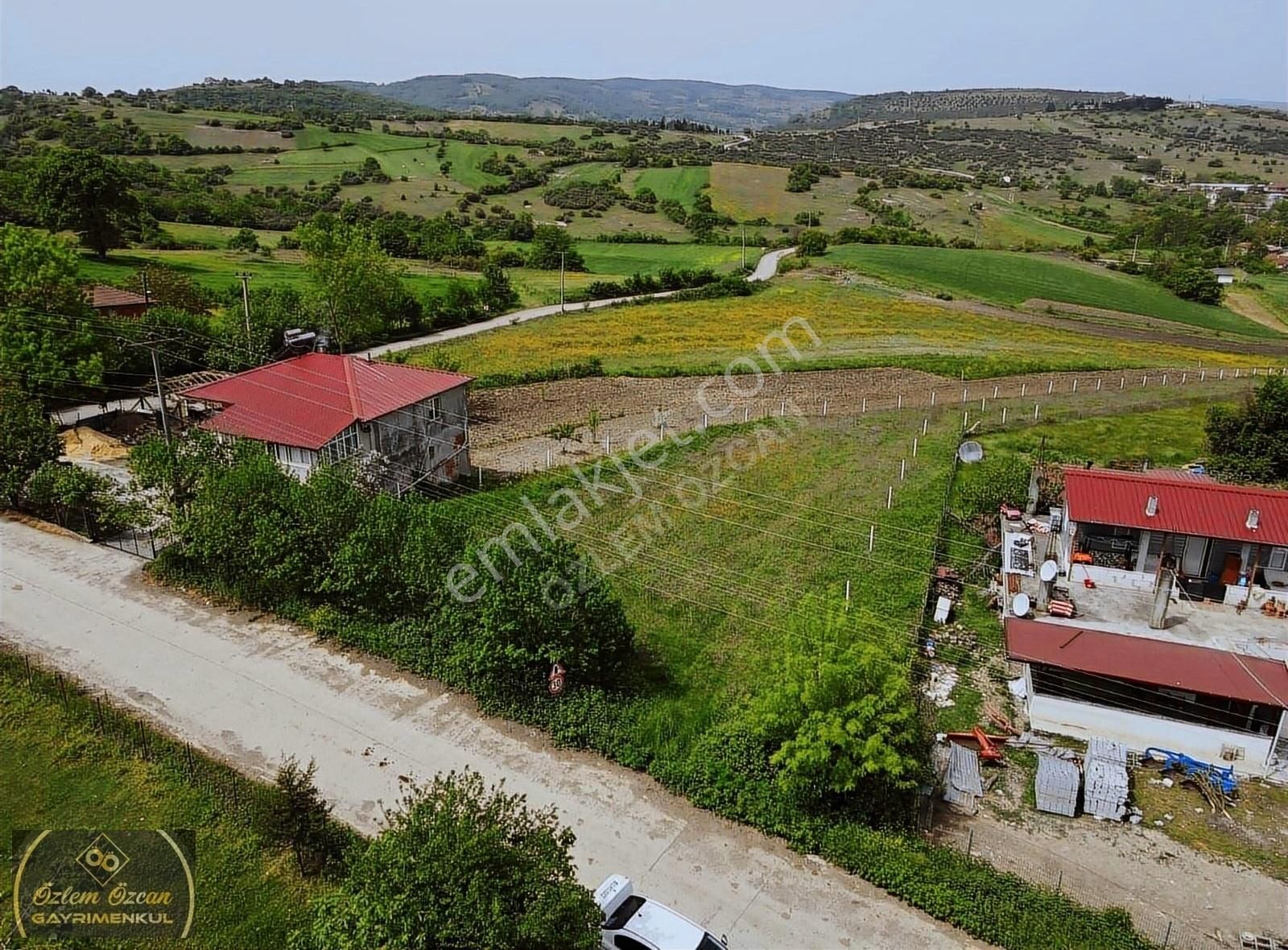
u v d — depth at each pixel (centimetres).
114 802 2372
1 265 5703
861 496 4584
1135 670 2708
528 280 12156
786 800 2320
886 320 9356
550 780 2508
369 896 1650
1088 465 4762
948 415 6028
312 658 3089
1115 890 2180
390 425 4250
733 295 10769
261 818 2241
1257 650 2997
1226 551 3388
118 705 2798
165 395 5109
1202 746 2623
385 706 2833
